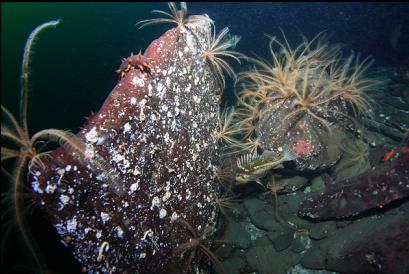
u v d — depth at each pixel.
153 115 0.81
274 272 1.13
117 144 0.71
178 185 0.92
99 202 0.68
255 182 1.29
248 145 1.27
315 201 1.13
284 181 1.27
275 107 1.20
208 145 1.12
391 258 0.89
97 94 3.21
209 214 1.09
